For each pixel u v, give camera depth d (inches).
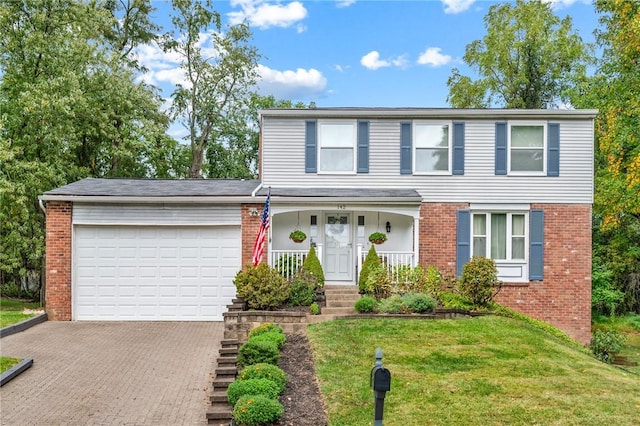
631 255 909.2
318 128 657.0
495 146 650.8
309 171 653.3
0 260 769.6
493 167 650.2
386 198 598.5
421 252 646.5
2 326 516.4
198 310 600.1
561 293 643.5
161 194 595.5
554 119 649.6
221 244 603.8
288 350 414.0
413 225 633.0
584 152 650.2
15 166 711.1
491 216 654.5
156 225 599.2
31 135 760.3
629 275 922.7
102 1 881.5
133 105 934.4
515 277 646.5
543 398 319.3
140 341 495.2
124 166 1004.6
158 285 599.2
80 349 460.4
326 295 564.4
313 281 573.3
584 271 644.1
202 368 412.8
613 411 299.9
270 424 276.8
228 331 475.8
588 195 647.1
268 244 599.5
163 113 1160.2
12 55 772.6
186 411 325.1
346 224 661.9
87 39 870.4
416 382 343.6
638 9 717.9
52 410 321.1
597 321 904.9
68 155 843.4
